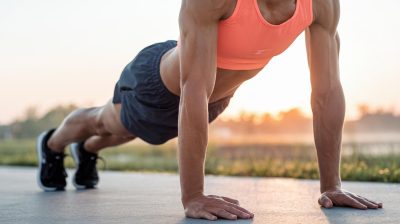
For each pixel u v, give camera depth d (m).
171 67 3.54
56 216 3.19
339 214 2.96
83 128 4.52
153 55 3.77
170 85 3.63
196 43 2.91
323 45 3.17
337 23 3.19
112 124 4.23
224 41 3.06
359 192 4.17
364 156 7.05
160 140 4.10
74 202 3.85
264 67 3.45
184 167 2.94
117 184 5.29
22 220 3.07
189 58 2.92
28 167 8.71
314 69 3.21
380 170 5.51
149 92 3.74
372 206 3.15
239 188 4.70
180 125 2.95
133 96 3.86
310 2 3.05
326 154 3.22
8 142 14.13
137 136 4.13
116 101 4.07
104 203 3.74
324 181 3.27
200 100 2.90
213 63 2.96
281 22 3.02
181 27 2.95
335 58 3.20
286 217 2.91
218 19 2.95
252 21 2.96
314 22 3.16
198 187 2.96
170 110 3.79
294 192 4.29
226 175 6.54
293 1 3.01
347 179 5.43
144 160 9.28
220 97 3.71
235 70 3.34
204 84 2.93
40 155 4.82
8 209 3.53
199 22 2.90
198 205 2.91
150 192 4.47
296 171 6.27
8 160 9.78
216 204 2.90
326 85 3.18
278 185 4.96
